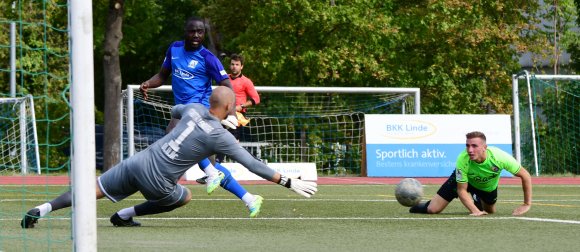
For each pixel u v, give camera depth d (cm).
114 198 1883
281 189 3703
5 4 6756
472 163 2305
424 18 7006
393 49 7194
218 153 1872
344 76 6925
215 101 1867
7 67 6969
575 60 7919
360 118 5847
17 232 1830
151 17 8719
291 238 1775
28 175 5041
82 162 1341
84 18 1383
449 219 2230
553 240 1745
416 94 5400
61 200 1912
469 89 7406
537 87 5556
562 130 5566
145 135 5506
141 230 1912
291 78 6900
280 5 6575
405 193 2428
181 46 2488
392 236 1819
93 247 1340
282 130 5806
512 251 1574
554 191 3744
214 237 1783
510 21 7462
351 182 4431
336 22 6619
